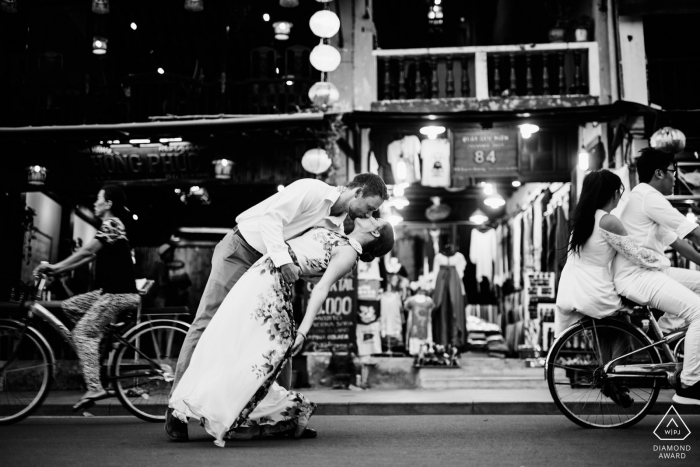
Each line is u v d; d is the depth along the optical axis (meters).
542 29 13.30
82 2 13.06
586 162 10.40
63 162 11.64
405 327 13.53
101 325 6.51
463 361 12.35
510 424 6.11
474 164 11.55
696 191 10.25
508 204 16.45
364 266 11.77
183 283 14.58
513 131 11.53
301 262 4.79
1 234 12.03
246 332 4.56
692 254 5.78
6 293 11.27
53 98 12.15
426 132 10.77
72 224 14.23
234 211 15.12
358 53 11.84
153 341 6.61
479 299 17.12
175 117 11.50
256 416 4.88
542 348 12.03
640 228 5.81
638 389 5.68
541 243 13.35
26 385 6.59
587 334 5.76
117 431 5.71
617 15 11.26
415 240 17.05
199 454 4.24
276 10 13.30
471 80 12.47
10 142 11.45
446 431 5.54
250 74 12.40
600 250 5.65
